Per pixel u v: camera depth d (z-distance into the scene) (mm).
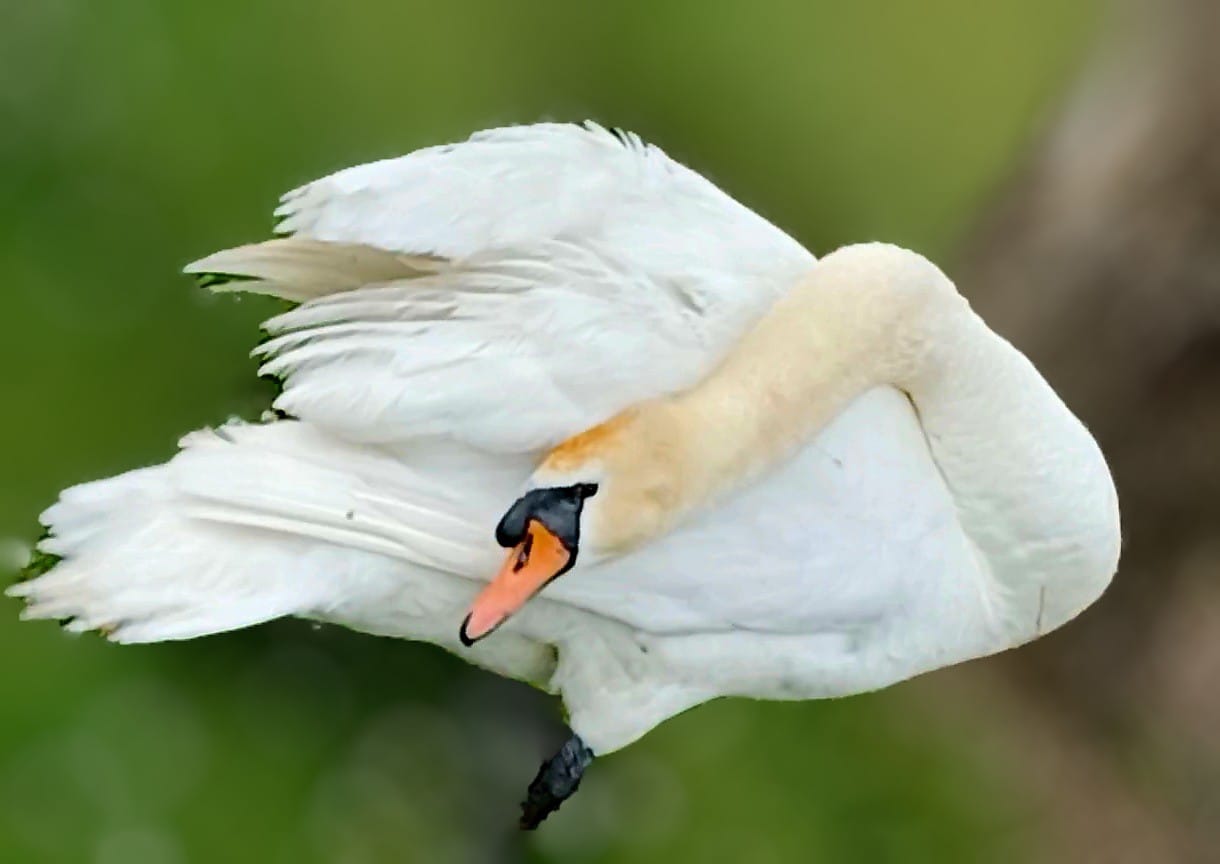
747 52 17297
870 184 17547
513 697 14141
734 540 13375
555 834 14117
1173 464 15086
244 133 14406
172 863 13977
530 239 13312
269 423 13344
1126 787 14984
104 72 14328
